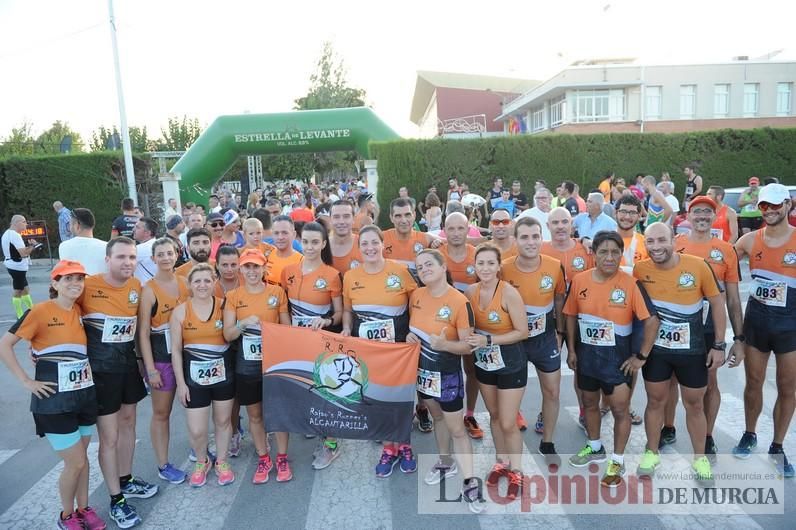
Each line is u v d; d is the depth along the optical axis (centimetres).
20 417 593
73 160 1739
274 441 514
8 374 734
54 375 355
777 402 432
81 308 383
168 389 433
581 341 426
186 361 420
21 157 1723
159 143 4247
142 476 454
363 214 790
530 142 1864
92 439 534
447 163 1841
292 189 2527
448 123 4212
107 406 386
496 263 394
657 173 1912
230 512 397
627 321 405
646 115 3203
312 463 470
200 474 436
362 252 430
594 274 419
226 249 471
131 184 1686
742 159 1927
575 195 1006
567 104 3127
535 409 564
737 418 521
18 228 1023
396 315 440
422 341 406
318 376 431
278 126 1808
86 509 382
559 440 493
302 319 464
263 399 434
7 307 1158
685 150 1911
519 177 1873
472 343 386
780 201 407
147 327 420
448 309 394
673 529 359
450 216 484
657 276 403
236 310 433
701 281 398
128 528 380
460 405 402
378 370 423
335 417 431
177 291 436
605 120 3144
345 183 2975
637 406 559
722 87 3244
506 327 399
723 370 651
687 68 3181
